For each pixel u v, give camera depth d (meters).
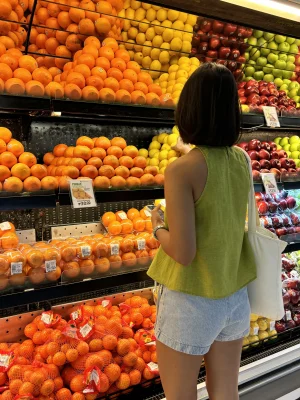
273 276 1.39
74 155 1.89
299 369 2.21
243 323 1.34
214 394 1.37
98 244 1.84
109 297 2.17
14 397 1.50
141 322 2.00
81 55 1.96
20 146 1.76
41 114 2.06
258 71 2.94
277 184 2.45
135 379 1.73
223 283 1.22
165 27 2.37
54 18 2.07
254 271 1.39
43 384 1.52
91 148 1.97
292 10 2.16
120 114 1.92
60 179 1.80
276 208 2.61
